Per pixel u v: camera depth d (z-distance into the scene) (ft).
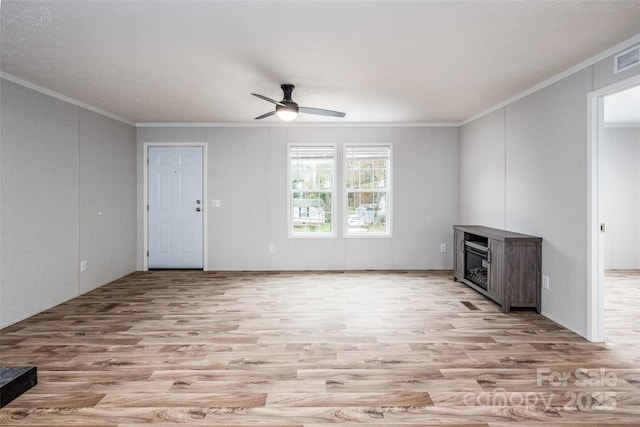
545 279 12.17
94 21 7.99
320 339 10.21
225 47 9.42
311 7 7.43
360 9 7.52
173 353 9.29
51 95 13.26
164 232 19.72
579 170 10.60
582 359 8.97
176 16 7.77
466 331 10.82
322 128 19.63
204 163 19.56
